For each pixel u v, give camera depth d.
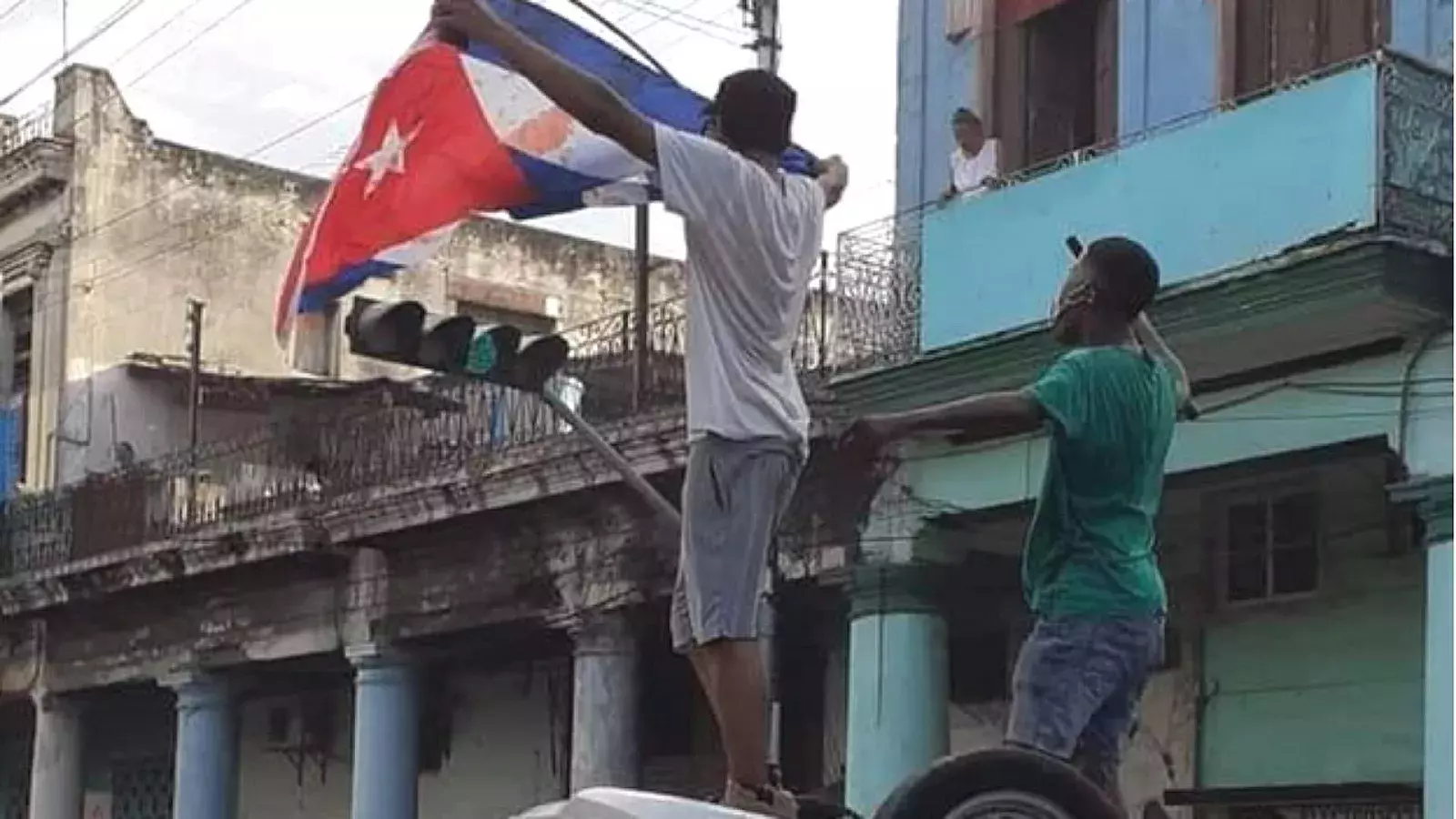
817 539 15.62
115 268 27.23
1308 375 12.85
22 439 27.41
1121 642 4.41
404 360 9.70
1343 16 13.43
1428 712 12.09
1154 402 4.50
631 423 16.84
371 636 20.53
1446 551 12.07
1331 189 12.05
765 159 4.68
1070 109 15.22
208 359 27.61
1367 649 14.60
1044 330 13.33
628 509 17.50
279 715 24.95
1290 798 14.86
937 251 14.34
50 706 25.88
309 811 24.42
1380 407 12.47
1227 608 15.52
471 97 10.51
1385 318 12.15
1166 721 15.79
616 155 9.74
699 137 4.54
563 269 29.33
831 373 14.99
